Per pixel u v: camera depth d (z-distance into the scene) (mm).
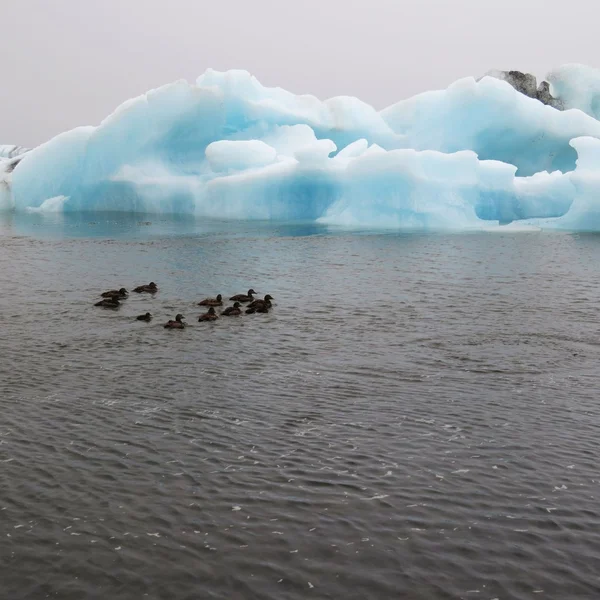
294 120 69125
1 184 73062
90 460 16703
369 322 28609
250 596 12406
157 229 56438
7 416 19156
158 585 12648
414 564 13141
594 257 43469
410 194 56000
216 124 65562
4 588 12555
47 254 45000
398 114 70500
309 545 13656
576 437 17922
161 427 18500
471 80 64500
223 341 25922
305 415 19266
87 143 65188
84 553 13414
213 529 14117
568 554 13359
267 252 45531
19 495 15203
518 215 61219
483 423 18750
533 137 65750
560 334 26953
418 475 16047
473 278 37438
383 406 19891
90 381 21844
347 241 49938
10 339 26219
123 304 31500
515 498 15117
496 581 12711
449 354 24531
